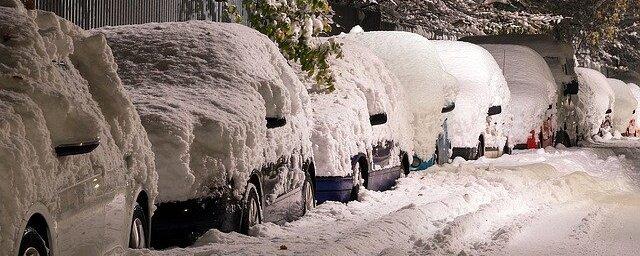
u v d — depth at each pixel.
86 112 7.55
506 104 24.55
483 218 13.30
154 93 10.97
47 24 8.02
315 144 14.09
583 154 26.61
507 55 27.33
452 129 21.28
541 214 14.93
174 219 10.02
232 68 11.67
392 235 11.44
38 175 6.65
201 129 10.25
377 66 16.70
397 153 16.97
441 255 10.37
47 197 6.79
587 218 14.32
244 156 10.59
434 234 11.86
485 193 16.14
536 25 45.22
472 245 11.46
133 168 8.74
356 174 14.80
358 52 16.34
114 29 12.34
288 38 16.22
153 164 9.16
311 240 10.89
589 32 56.38
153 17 18.36
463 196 15.05
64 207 7.14
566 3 54.88
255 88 11.59
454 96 19.84
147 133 9.95
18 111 6.76
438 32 42.59
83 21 15.47
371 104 15.59
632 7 61.62
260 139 11.12
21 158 6.43
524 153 25.73
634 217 14.87
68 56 8.23
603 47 58.97
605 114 36.56
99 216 7.84
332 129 14.20
